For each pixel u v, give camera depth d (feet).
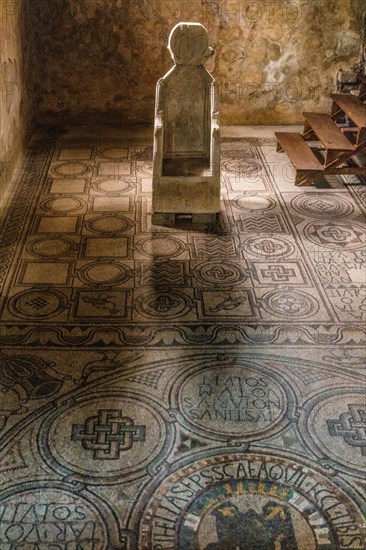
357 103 20.35
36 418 9.82
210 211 16.11
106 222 16.29
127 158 20.71
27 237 15.48
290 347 11.59
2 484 8.68
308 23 22.59
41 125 23.47
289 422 9.86
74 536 7.95
